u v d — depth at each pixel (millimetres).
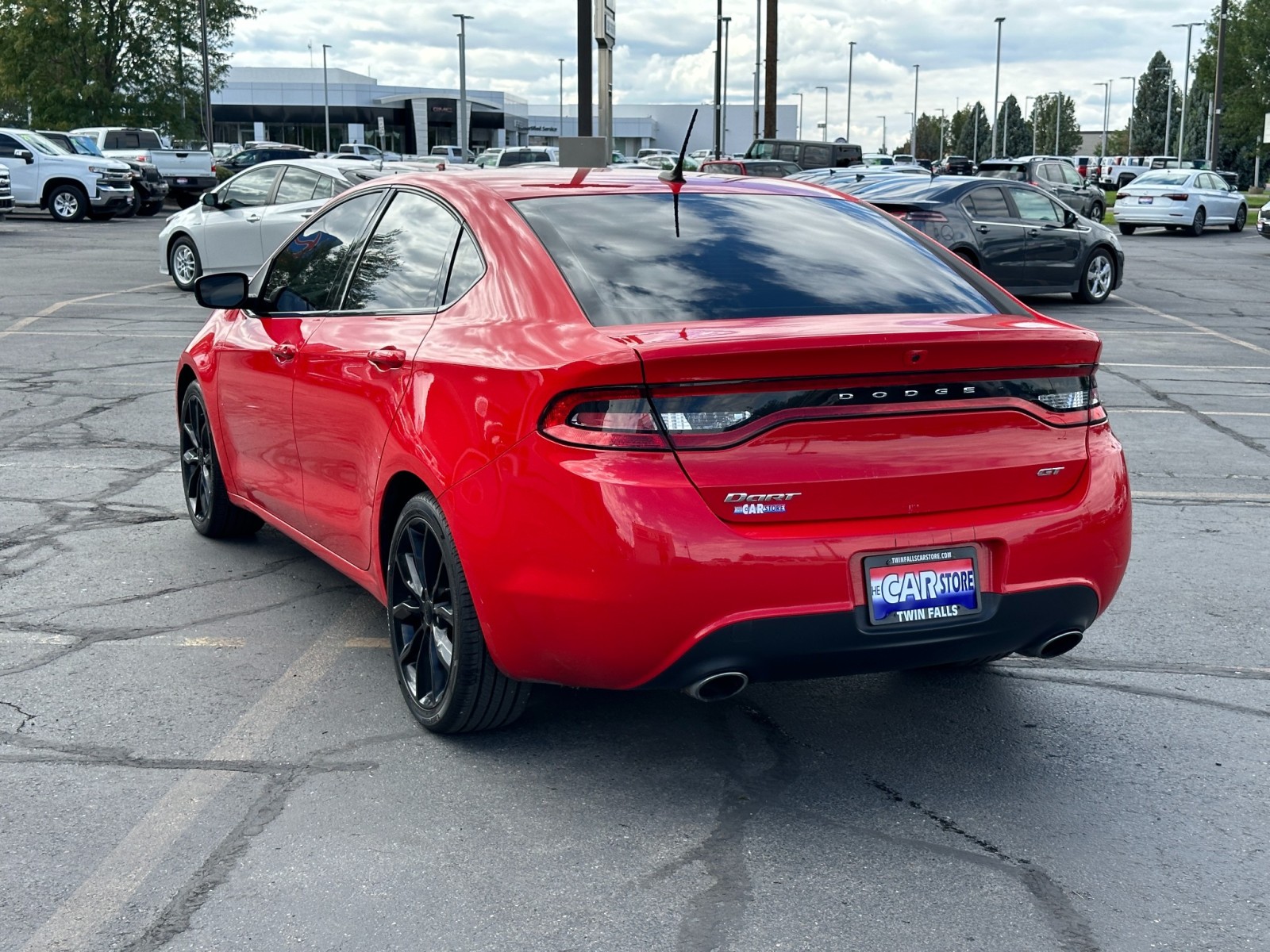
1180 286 20547
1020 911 2967
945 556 3367
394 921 2895
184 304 15625
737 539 3164
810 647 3260
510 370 3404
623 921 2904
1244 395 10555
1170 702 4281
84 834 3281
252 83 96000
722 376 3158
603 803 3498
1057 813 3473
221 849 3215
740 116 116500
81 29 54875
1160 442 8672
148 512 6500
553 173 4402
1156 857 3234
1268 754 3879
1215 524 6586
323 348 4449
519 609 3369
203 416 5855
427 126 92688
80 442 8117
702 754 3832
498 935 2842
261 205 16109
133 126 56469
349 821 3371
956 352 3291
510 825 3363
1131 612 5207
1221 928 2900
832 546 3230
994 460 3420
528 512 3295
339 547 4566
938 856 3225
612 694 4293
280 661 4543
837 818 3428
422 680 3941
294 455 4777
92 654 4574
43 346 12133
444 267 4066
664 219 4020
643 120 120250
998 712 4191
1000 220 16828
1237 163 95125
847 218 4312
